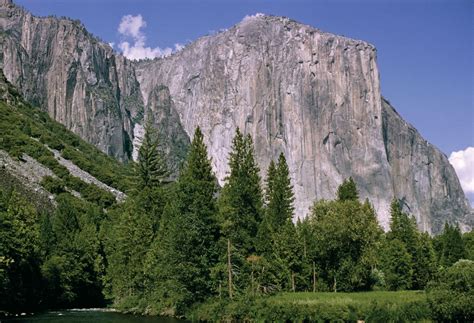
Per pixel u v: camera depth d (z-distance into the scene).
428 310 57.81
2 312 78.12
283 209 110.44
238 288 74.56
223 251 78.00
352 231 95.19
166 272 77.75
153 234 98.94
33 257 89.94
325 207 102.19
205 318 68.56
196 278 74.75
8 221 79.25
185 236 76.12
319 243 93.56
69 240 106.38
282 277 88.88
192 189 81.06
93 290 108.12
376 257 100.38
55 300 96.56
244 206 95.25
